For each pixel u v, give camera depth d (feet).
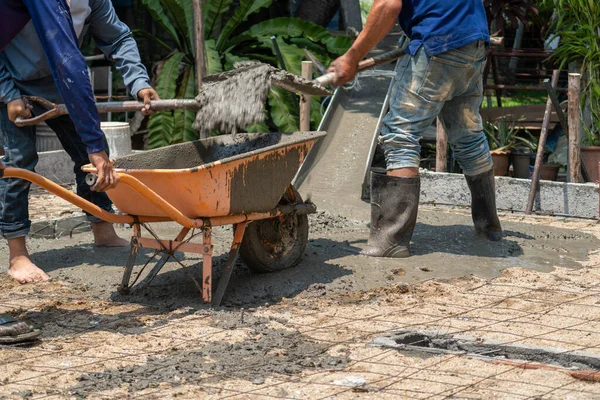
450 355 14.15
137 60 19.61
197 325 16.03
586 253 21.99
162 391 12.59
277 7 51.80
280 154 17.85
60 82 15.61
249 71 17.83
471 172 22.24
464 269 19.99
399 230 20.63
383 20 19.15
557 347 14.37
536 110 38.04
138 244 18.01
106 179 15.55
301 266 19.63
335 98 33.14
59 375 13.38
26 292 18.44
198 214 16.89
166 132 39.55
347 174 29.04
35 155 19.52
